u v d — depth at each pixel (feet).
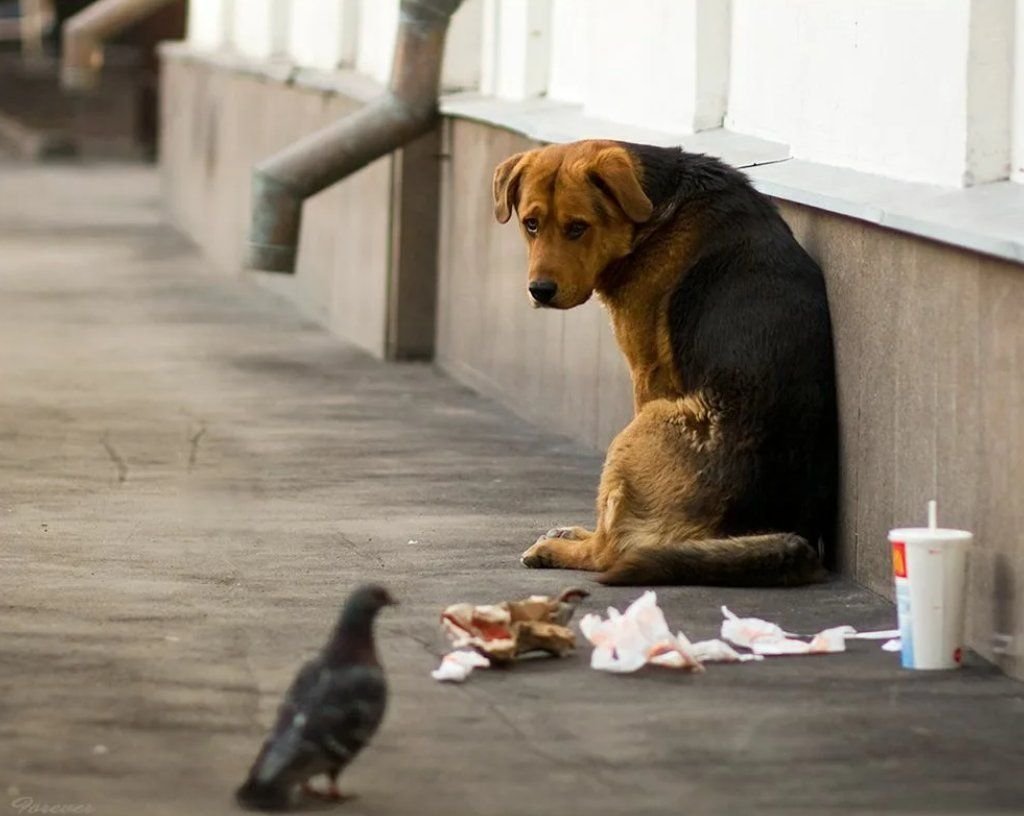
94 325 84.43
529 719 30.04
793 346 39.17
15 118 203.31
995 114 36.96
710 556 38.47
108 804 26.17
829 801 26.43
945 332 35.04
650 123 54.44
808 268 40.32
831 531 40.57
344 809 25.99
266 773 25.08
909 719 30.19
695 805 26.22
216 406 63.46
